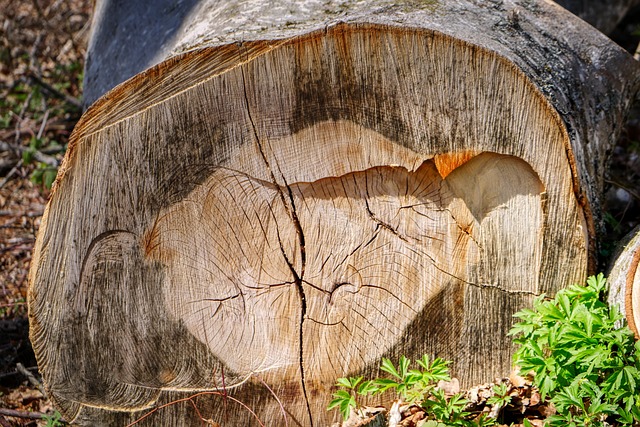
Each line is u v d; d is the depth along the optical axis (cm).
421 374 277
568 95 305
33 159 535
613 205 422
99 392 301
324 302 292
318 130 272
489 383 294
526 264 282
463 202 280
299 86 268
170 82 270
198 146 276
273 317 293
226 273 290
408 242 285
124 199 282
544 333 264
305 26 292
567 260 280
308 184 281
